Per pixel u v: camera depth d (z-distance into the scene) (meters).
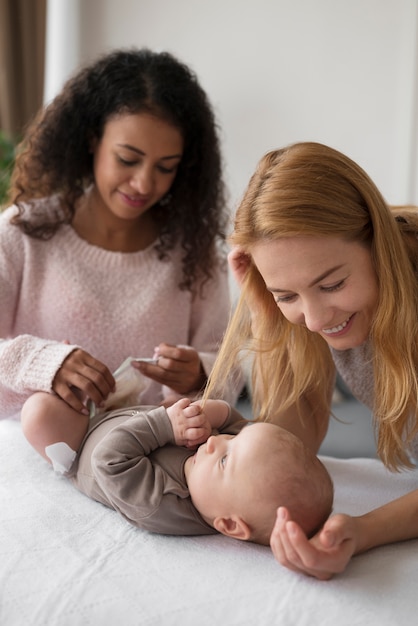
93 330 1.70
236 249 1.28
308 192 1.05
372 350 1.28
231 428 1.32
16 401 1.52
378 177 3.42
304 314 1.10
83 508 1.22
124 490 1.14
